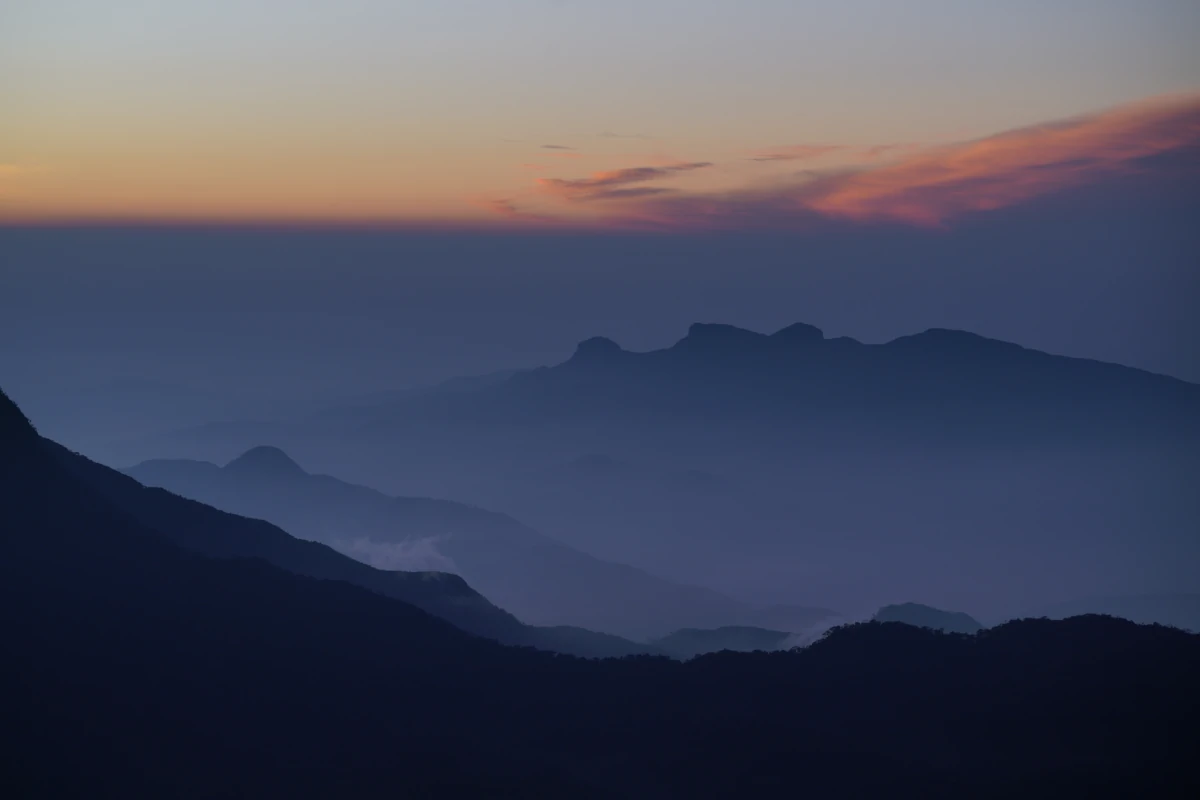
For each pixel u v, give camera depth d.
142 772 117.12
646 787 136.50
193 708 128.50
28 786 110.12
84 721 120.19
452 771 128.88
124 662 131.12
